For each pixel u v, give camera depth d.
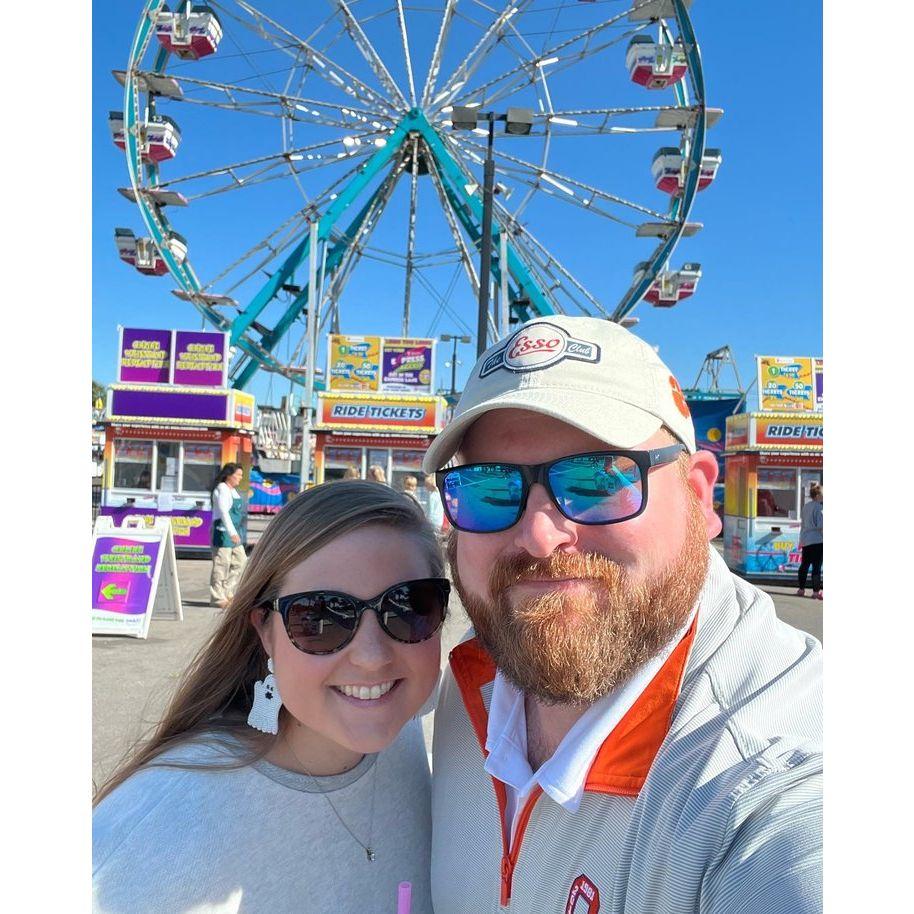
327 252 23.75
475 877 1.36
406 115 23.78
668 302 23.61
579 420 1.19
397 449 15.53
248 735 1.45
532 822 1.22
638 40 20.12
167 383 14.66
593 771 1.12
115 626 7.09
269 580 1.46
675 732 1.08
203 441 14.45
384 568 1.40
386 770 1.57
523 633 1.18
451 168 23.66
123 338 14.69
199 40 19.83
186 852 1.26
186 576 11.84
